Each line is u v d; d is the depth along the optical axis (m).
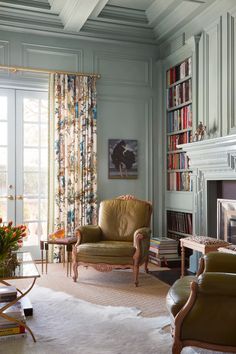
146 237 4.02
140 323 2.75
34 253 5.10
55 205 5.00
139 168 5.53
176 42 5.23
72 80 5.12
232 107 4.00
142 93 5.55
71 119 5.10
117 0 4.62
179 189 5.15
